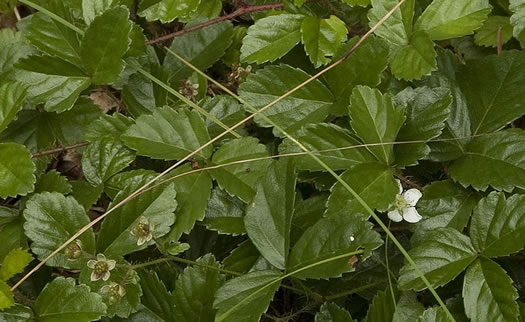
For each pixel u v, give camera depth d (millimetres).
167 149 435
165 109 439
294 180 408
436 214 422
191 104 445
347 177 407
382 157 415
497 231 392
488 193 424
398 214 413
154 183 429
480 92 442
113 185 445
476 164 419
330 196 406
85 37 444
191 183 424
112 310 400
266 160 427
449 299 411
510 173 407
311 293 431
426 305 422
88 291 391
